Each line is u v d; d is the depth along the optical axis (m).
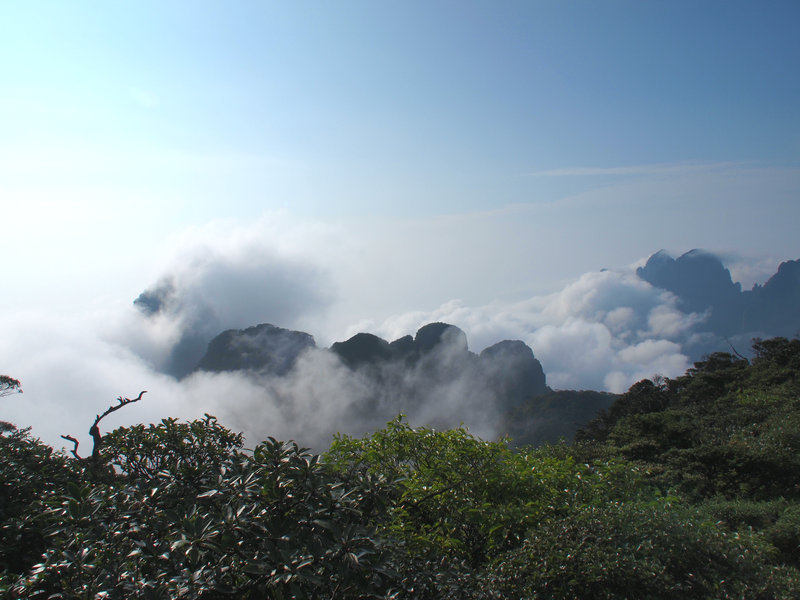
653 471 12.46
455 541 5.61
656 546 4.61
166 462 5.50
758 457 11.48
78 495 3.52
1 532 4.93
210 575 2.86
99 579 2.98
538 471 6.93
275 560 2.72
